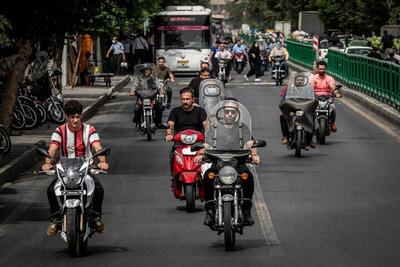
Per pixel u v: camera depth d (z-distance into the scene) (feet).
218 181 46.21
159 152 87.97
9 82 91.91
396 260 43.80
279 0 472.44
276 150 88.58
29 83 111.24
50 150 45.06
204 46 222.07
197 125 60.80
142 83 99.71
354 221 54.39
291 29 432.66
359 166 78.13
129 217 56.18
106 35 162.09
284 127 85.51
